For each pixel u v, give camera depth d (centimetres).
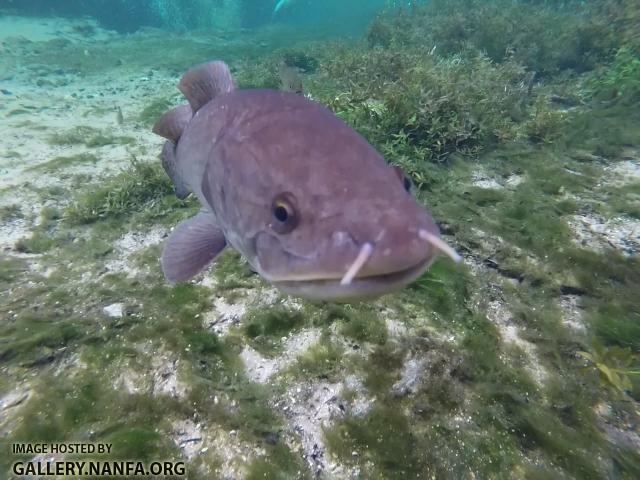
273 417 30
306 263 14
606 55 100
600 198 54
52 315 39
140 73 151
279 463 28
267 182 15
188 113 26
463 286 42
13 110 103
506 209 52
